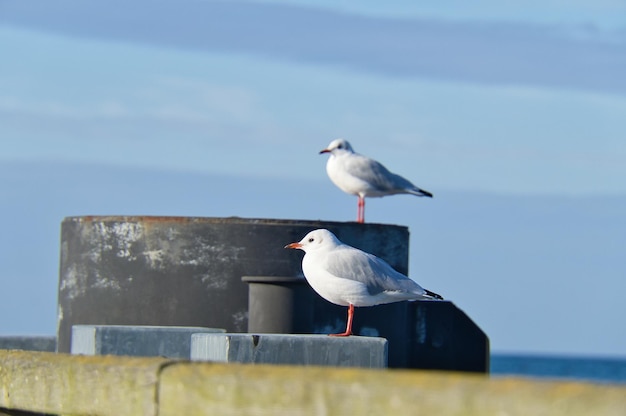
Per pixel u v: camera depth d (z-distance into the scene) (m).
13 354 10.66
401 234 19.59
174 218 18.70
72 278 19.61
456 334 19.88
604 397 5.92
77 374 9.55
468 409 6.37
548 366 169.75
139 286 18.78
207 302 18.48
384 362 14.05
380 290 16.23
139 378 8.71
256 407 7.53
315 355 13.87
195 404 8.07
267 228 18.53
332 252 16.34
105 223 19.11
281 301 17.70
